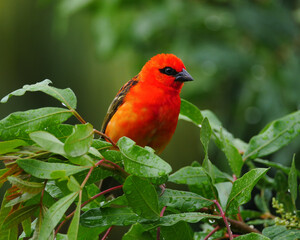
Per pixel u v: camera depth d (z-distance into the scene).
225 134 6.32
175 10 11.95
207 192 5.47
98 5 12.70
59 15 13.91
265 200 6.21
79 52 15.92
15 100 15.88
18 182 4.03
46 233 3.80
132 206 4.35
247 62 11.57
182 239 4.57
